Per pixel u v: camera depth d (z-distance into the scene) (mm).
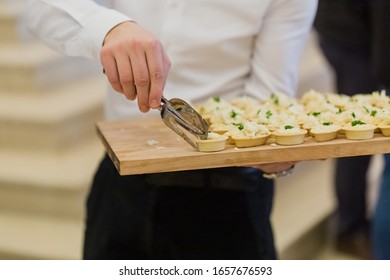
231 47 1425
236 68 1466
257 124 1237
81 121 2951
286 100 1404
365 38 2348
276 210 2836
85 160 2814
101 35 1216
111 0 1463
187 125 1151
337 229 2818
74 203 2662
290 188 3039
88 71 3361
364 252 2760
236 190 1433
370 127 1191
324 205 2891
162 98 1177
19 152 2904
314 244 2764
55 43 1313
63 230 2646
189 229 1459
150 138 1259
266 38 1428
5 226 2701
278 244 2527
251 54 1474
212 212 1448
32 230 2660
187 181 1405
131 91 1169
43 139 2846
